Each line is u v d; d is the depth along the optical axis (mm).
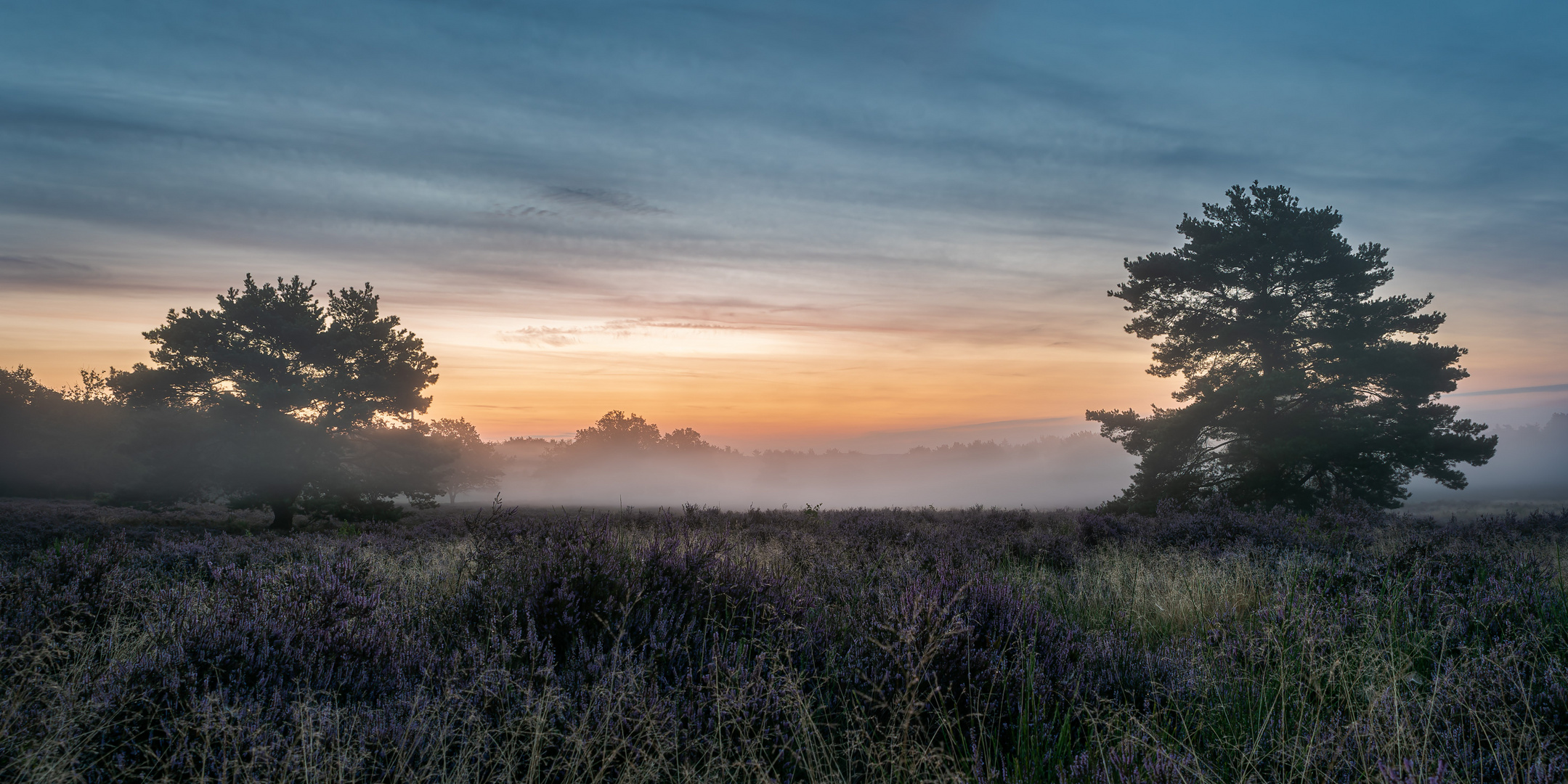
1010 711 3217
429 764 2537
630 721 2807
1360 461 24766
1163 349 30125
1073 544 10859
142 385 30922
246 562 8109
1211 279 28453
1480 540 9891
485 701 2947
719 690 2998
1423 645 4176
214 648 3299
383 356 35125
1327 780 2541
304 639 3529
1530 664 3602
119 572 5730
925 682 3166
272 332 33375
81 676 3184
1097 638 4285
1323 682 3629
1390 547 8500
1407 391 24625
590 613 3969
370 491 33375
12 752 2471
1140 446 28531
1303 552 8125
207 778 2377
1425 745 2609
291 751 2439
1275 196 28312
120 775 2438
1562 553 8164
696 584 4449
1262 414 25656
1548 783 2447
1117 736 2998
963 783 2578
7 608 4469
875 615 4012
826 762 2764
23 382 70625
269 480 30734
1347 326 26422
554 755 2773
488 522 5922
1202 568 7262
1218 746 2992
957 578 4559
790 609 4164
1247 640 4188
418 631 4203
